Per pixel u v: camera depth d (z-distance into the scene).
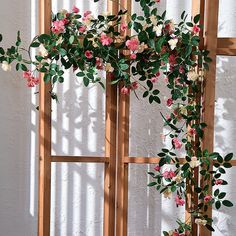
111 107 2.16
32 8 2.45
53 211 2.49
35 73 2.45
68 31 2.05
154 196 2.52
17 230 2.49
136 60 2.10
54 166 2.48
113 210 2.19
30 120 2.48
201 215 2.14
